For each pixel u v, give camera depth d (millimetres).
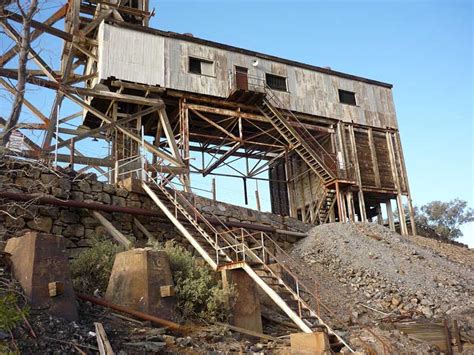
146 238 13766
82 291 9281
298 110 25406
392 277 15102
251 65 24703
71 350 6406
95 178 13930
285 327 10938
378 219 28609
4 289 7051
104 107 21797
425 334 11156
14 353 5605
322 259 16875
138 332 7691
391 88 29719
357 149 26812
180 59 22547
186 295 9430
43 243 7824
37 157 13156
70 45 20875
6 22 12609
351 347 8969
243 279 10602
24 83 11602
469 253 23391
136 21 24719
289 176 26484
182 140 21422
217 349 7969
